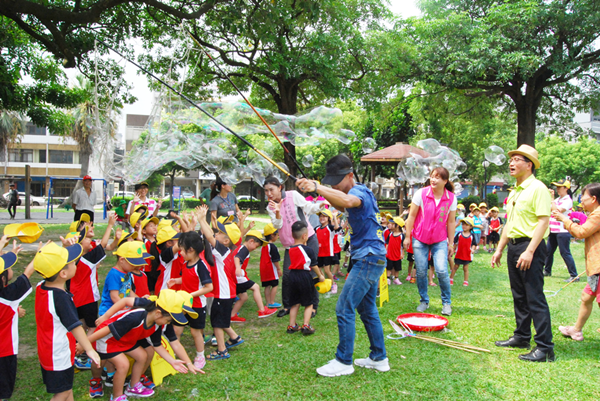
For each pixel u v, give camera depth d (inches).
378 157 538.3
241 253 164.1
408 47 465.7
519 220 135.4
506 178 1375.5
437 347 138.8
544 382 112.1
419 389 108.6
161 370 113.5
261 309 171.2
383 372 118.8
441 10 562.6
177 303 103.2
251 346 139.8
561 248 248.4
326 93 395.2
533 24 464.4
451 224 182.4
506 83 534.0
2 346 94.0
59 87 442.9
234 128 221.5
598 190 140.3
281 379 115.0
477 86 531.8
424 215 178.1
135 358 104.8
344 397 104.7
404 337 148.5
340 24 386.9
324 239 214.2
